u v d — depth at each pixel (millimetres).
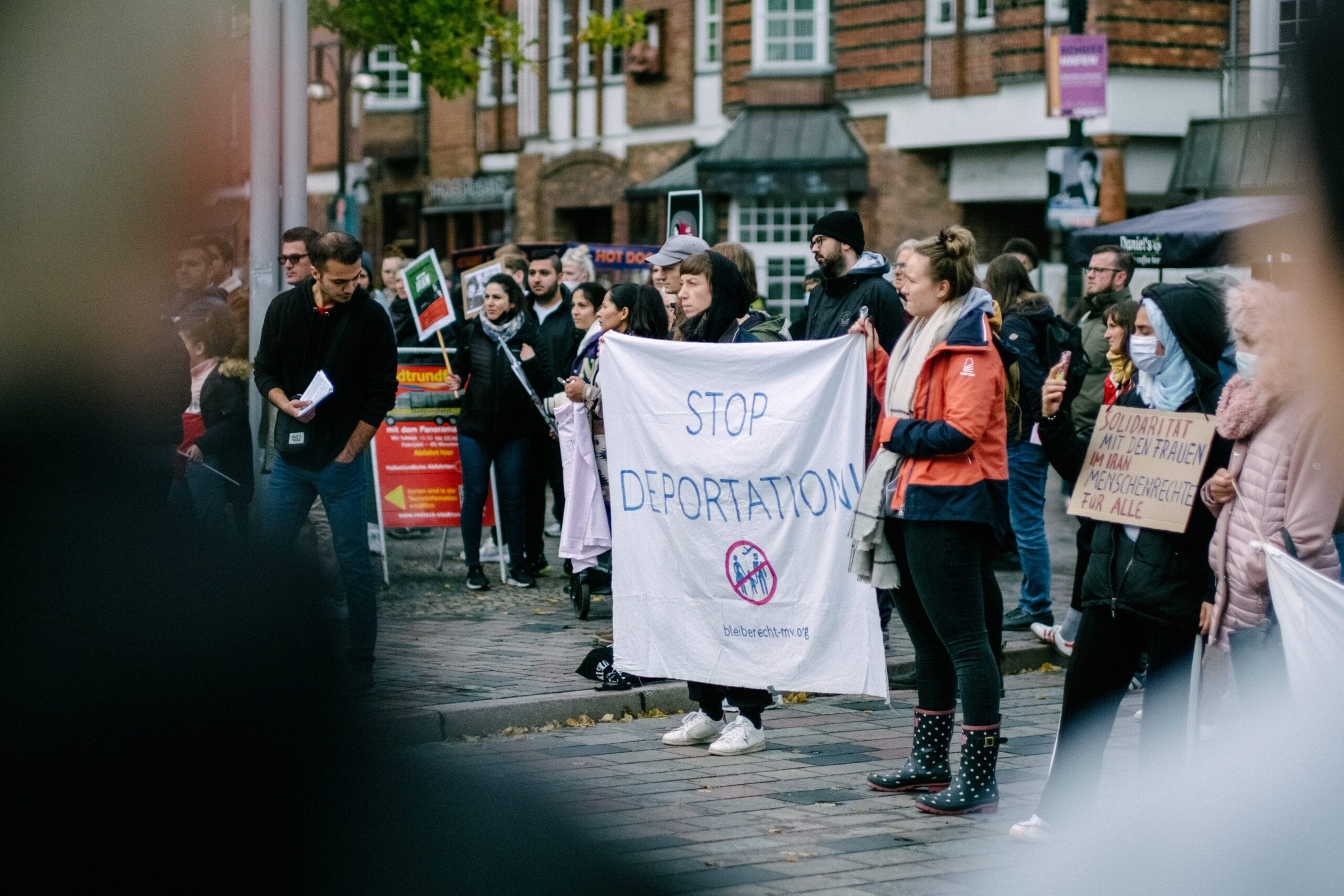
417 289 11008
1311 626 4277
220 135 4203
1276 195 1879
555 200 31750
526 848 4773
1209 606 4848
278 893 4215
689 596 6488
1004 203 24750
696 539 6445
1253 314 4570
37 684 4582
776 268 27109
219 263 8789
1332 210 1856
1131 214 22953
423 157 35406
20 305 4414
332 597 7207
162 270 4426
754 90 26828
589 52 30719
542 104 31734
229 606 5137
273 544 5770
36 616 4691
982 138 24016
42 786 4324
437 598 10250
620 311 8977
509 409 10500
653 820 5324
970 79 24141
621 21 23984
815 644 6211
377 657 8109
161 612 4875
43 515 4750
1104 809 5156
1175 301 5148
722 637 6410
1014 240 11133
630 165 30016
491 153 33469
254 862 4297
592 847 4879
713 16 28250
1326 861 4109
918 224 25469
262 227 9023
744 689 6523
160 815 4332
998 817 5430
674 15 28781
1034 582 8977
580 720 7023
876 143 25812
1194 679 4867
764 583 6309
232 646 5000
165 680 4719
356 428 7145
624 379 6613
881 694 6105
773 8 26656
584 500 9195
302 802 4707
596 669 7426
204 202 4312
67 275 4305
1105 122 21844
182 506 5266
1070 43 16000
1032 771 6176
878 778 5816
